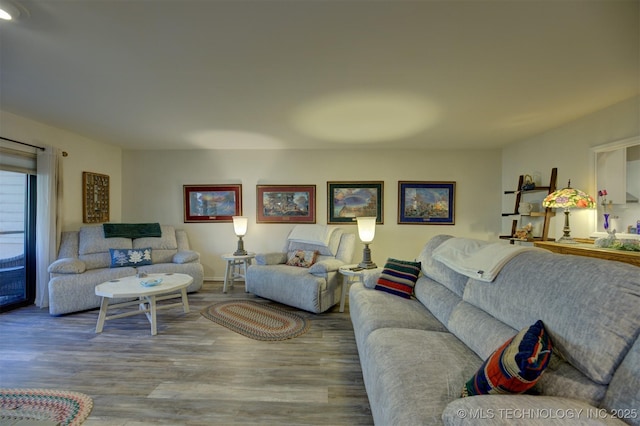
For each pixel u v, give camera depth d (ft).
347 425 5.48
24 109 9.88
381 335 5.85
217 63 6.76
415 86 7.91
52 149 11.64
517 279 4.80
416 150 15.65
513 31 5.55
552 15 5.10
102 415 5.65
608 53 6.28
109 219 15.08
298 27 5.45
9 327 9.79
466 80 7.56
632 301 3.24
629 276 3.43
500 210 15.46
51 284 10.62
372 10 4.98
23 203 11.68
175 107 9.56
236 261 14.83
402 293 8.41
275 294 12.17
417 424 3.40
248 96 8.63
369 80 7.57
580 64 6.75
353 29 5.51
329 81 7.64
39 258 11.51
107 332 9.46
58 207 12.00
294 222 15.87
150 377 6.94
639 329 3.08
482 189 15.53
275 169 15.93
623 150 8.95
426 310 7.42
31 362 7.60
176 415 5.66
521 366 3.23
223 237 16.07
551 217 12.12
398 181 15.70
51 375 7.00
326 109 9.67
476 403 2.98
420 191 15.66
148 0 4.70
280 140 13.87
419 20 5.25
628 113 8.75
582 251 8.38
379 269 9.94
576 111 9.77
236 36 5.73
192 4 4.81
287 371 7.25
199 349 8.35
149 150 16.01
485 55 6.39
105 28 5.46
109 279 11.87
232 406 5.95
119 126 11.73
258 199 15.93
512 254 5.47
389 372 4.56
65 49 6.17
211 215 16.03
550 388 3.43
